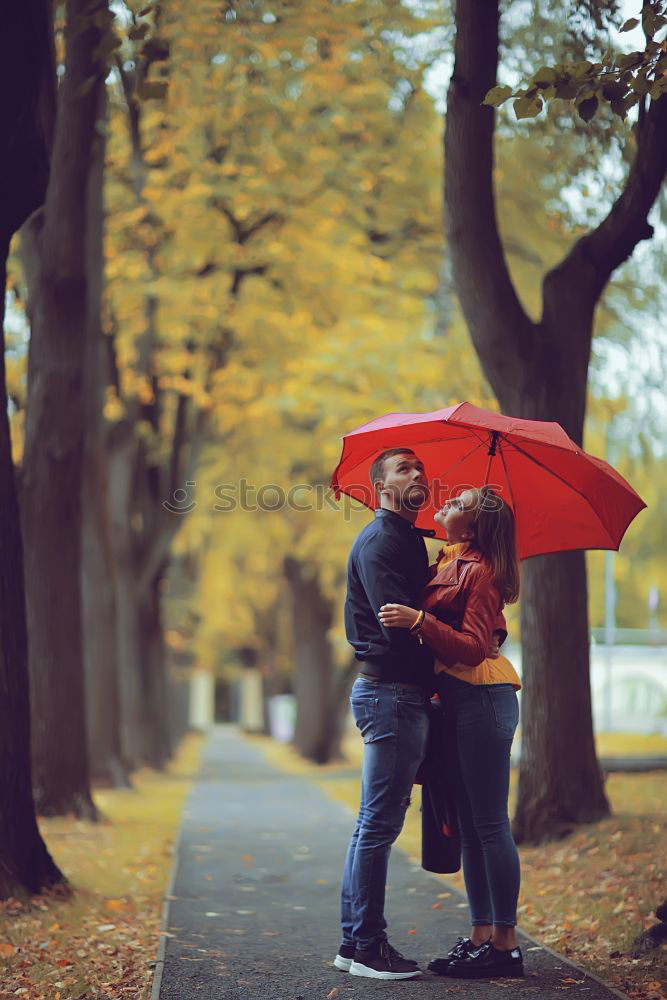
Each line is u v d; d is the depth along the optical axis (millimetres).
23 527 20094
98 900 11836
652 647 42812
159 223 27328
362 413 27000
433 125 25688
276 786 28578
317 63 21250
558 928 10219
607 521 9086
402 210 27812
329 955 9180
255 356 31531
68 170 17359
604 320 23062
